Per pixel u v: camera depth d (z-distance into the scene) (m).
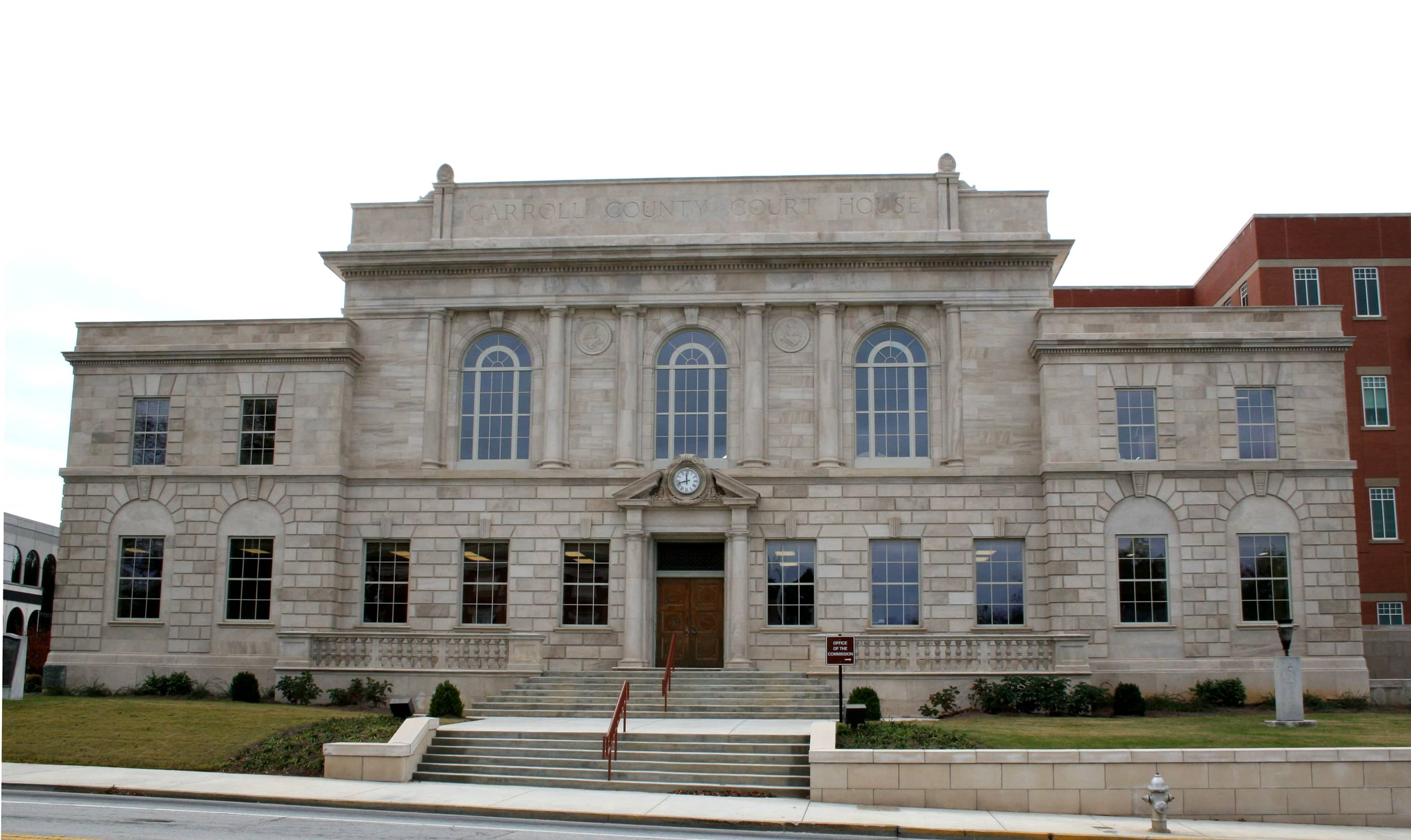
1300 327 43.28
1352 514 42.16
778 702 38.25
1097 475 42.62
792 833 23.61
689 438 45.66
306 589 44.06
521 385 46.66
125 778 27.59
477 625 44.44
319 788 27.03
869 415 45.53
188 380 45.94
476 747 30.77
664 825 24.05
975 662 40.25
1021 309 45.06
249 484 44.88
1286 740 30.92
